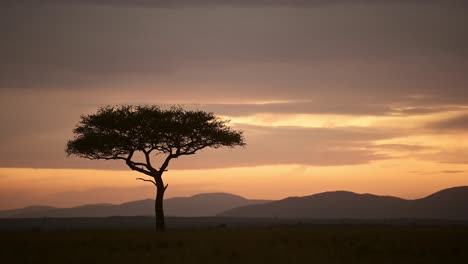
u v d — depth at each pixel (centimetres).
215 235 5784
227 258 3997
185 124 7600
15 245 5009
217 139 7812
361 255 4188
